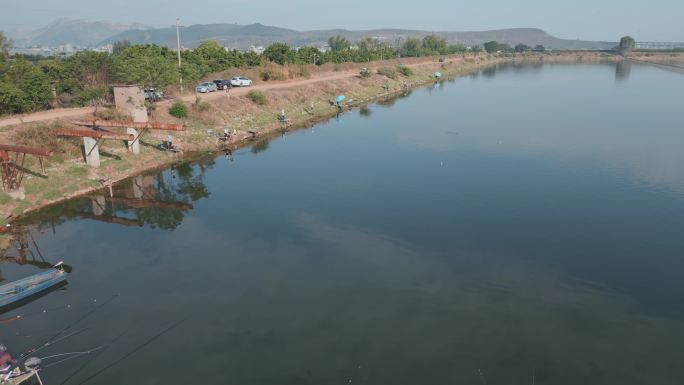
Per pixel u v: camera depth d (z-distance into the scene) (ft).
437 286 82.53
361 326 71.05
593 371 62.18
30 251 94.17
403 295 79.56
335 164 159.02
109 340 67.26
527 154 171.32
